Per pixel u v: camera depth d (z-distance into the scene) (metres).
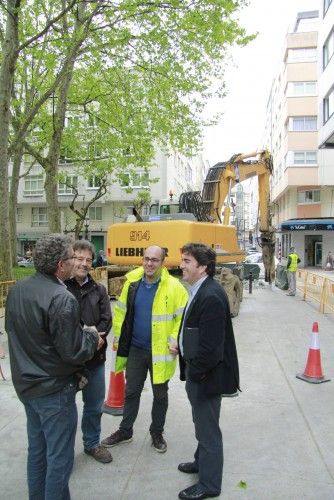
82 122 21.47
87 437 3.74
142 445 4.00
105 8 10.98
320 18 23.75
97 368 3.67
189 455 3.82
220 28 12.21
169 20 11.99
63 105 15.59
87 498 3.18
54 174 15.93
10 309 2.64
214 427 3.17
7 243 12.86
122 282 13.09
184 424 4.48
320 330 9.52
